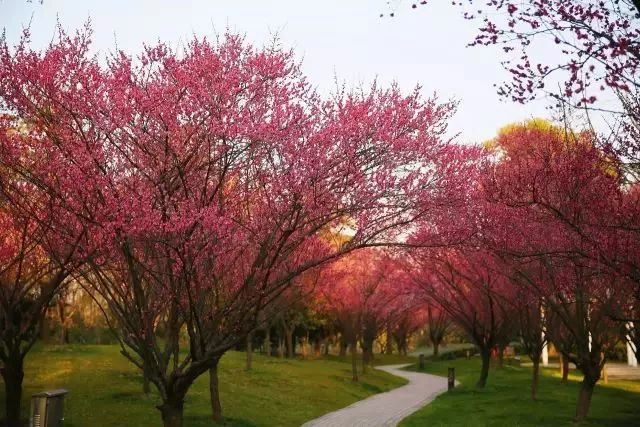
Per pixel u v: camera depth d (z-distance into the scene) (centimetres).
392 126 1153
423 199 1191
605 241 1131
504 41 844
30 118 1109
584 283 1539
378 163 1160
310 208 1105
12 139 1130
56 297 2331
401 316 5197
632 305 1620
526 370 3994
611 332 1978
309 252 1614
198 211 1081
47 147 1120
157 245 1132
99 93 1069
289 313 4056
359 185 1144
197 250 1064
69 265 1280
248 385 2545
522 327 2455
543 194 1326
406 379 4003
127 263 1145
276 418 1995
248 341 3027
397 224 1203
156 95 1052
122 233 1035
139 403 1834
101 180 1054
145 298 1198
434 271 2881
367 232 1217
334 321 4628
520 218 1459
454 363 5141
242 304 1151
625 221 1143
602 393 2583
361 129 1112
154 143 1095
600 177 1248
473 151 1406
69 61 1084
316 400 2473
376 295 3841
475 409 2159
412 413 2248
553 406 2141
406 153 1176
